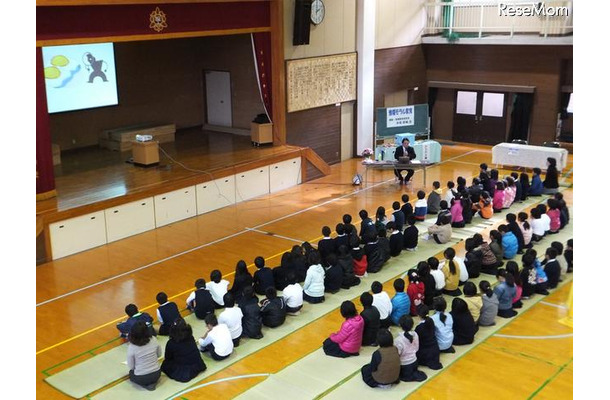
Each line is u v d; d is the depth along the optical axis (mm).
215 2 15125
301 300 9750
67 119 17328
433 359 8258
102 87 17828
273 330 9328
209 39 19453
